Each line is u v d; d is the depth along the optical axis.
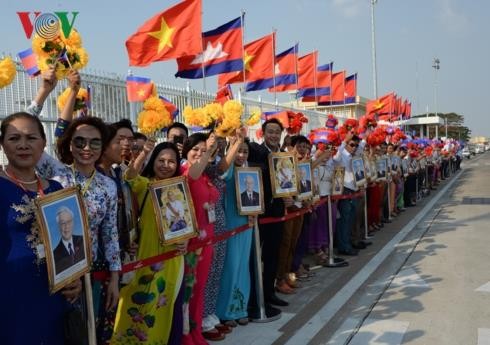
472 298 5.51
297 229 6.09
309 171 6.24
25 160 2.45
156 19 7.15
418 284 6.12
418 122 37.59
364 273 6.80
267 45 11.09
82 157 2.95
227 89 8.59
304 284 6.37
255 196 4.92
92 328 2.87
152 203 3.72
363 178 8.95
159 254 3.74
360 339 4.45
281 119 6.73
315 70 15.80
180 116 9.99
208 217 4.28
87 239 2.76
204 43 8.94
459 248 8.05
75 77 3.16
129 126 3.96
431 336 4.47
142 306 3.67
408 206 14.31
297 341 4.43
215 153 4.72
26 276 2.40
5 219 2.36
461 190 18.39
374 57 21.73
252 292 5.26
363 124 9.88
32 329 2.43
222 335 4.52
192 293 4.18
